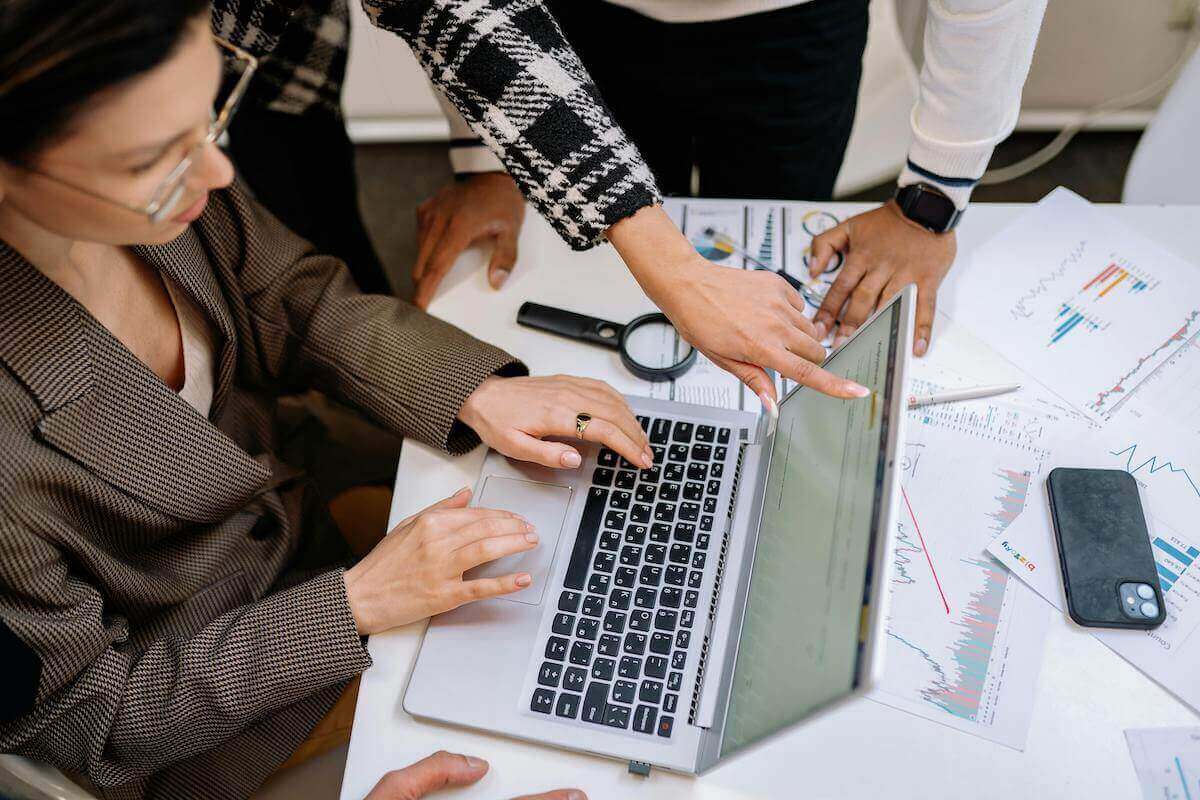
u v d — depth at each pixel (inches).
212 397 33.9
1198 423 31.3
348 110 78.5
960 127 32.4
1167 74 68.1
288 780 34.1
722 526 30.1
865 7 43.3
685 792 25.8
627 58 42.9
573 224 31.0
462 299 37.8
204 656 28.0
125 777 28.3
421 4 29.6
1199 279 34.6
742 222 38.9
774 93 43.3
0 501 24.4
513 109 30.1
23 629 24.8
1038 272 35.6
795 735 26.5
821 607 22.5
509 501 31.5
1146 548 28.4
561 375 33.6
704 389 34.3
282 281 35.2
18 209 22.0
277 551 34.3
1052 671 27.0
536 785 26.3
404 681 28.6
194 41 19.6
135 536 29.8
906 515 30.0
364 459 52.4
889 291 34.8
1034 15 28.9
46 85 17.9
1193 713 26.1
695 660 27.5
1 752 26.1
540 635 28.4
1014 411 32.2
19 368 25.2
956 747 26.0
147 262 30.2
